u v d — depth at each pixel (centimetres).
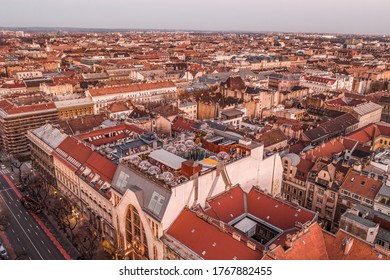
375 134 18850
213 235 8969
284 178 14275
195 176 10088
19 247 12656
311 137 18462
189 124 18600
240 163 11469
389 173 12375
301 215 9844
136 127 16450
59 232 13600
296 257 8281
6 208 15350
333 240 8869
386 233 10062
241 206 10881
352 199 12000
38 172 18050
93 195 12962
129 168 11150
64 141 15550
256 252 8181
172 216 9738
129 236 11294
